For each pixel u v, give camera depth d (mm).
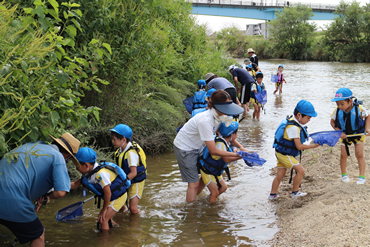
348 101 4852
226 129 4859
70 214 4469
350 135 4949
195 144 4945
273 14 68250
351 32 52125
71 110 3979
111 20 6895
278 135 4961
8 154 3119
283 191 5430
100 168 4160
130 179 4523
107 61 6875
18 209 3125
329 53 55188
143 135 7965
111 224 4312
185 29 13344
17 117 3291
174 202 5145
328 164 6086
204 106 7629
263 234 4086
